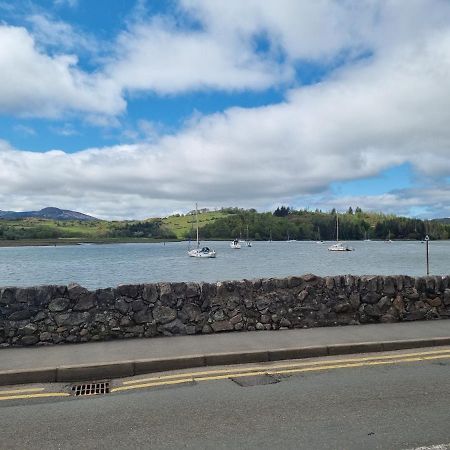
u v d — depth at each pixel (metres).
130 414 5.12
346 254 115.69
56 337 7.88
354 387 5.97
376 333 8.63
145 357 6.93
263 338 8.19
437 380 6.26
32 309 7.84
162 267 75.88
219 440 4.41
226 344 7.75
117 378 6.53
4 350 7.43
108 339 8.12
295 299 9.20
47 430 4.70
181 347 7.54
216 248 160.75
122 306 8.27
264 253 125.31
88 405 5.43
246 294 8.95
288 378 6.39
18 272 67.50
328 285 9.43
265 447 4.23
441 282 10.18
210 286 8.75
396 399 5.50
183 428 4.71
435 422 4.79
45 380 6.36
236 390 5.89
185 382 6.26
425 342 8.19
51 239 186.38
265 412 5.12
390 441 4.33
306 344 7.75
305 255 113.12
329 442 4.32
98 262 92.25
